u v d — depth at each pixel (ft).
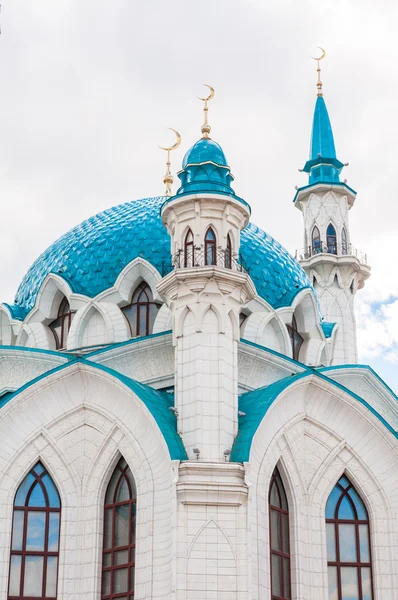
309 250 229.66
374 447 139.95
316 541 134.62
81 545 132.05
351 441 139.74
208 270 134.62
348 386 159.74
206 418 129.59
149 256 166.20
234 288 137.08
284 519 134.62
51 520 133.69
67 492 134.51
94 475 134.62
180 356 134.72
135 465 131.75
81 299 165.58
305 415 139.03
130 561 129.18
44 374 136.15
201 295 135.13
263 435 132.67
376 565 135.03
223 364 132.77
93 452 135.44
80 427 136.87
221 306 135.33
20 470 134.51
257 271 171.73
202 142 149.18
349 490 139.03
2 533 131.34
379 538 136.36
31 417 136.46
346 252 228.43
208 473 124.77
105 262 168.45
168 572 122.01
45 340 167.43
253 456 129.29
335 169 239.91
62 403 137.49
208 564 120.98
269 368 155.53
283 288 173.27
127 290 164.66
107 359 151.53
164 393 142.82
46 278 169.48
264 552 127.13
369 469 139.03
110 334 161.58
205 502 123.24
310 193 234.38
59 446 135.95
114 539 131.85
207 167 145.38
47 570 131.54
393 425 161.58
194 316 134.72
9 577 130.11
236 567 121.19
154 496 128.06
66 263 171.73
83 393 137.69
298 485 136.15
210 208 141.28
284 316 169.99
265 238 181.37
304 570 132.26
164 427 129.08
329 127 246.06
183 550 121.29
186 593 119.55
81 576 130.52
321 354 179.93
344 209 233.96
